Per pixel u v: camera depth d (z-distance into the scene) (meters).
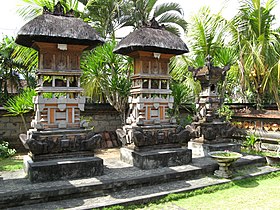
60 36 4.82
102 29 10.95
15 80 11.34
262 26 9.38
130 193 4.74
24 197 4.17
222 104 9.18
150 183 5.16
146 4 12.26
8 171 5.70
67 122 5.32
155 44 5.82
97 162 5.22
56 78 5.49
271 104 11.86
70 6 9.25
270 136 8.38
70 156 5.22
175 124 6.44
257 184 5.54
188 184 5.25
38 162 4.94
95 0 10.49
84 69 8.83
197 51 9.95
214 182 5.38
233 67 9.53
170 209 4.29
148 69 6.23
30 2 8.70
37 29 4.77
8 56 10.42
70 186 4.52
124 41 6.19
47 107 5.19
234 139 9.38
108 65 8.93
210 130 7.25
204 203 4.53
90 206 4.13
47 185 4.59
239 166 6.43
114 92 9.27
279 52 9.38
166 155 5.95
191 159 6.28
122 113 9.62
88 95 9.24
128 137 6.53
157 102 6.32
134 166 6.02
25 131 8.85
